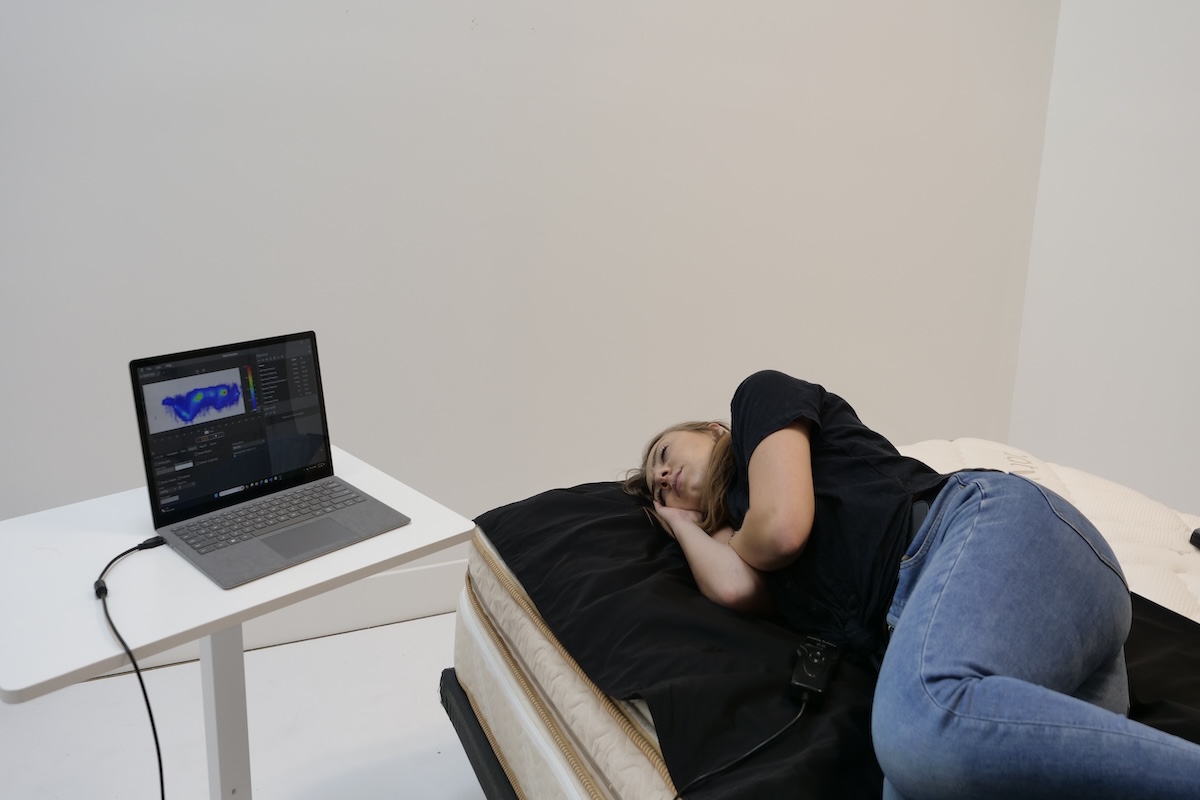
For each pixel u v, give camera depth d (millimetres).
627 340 2598
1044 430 3246
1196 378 2754
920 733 965
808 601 1354
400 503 1398
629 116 2436
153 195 1938
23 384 1915
